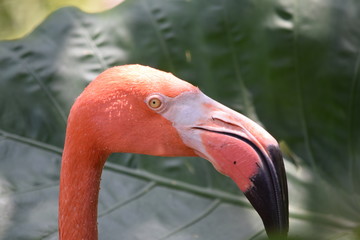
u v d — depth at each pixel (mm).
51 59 4422
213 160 2936
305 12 4312
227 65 4398
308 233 3822
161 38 4465
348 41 4215
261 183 2900
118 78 2930
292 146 4215
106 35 4484
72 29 4512
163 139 2945
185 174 4234
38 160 4207
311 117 4238
